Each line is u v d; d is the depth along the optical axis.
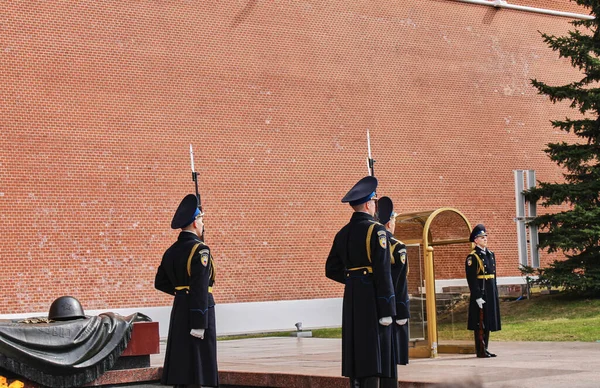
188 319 9.85
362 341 8.84
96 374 12.96
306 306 26.98
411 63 29.97
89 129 24.33
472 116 30.81
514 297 27.97
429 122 29.97
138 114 25.11
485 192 30.67
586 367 11.41
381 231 8.91
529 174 25.77
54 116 23.89
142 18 25.58
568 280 23.83
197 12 26.48
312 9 28.47
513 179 31.22
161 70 25.66
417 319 14.90
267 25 27.58
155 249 24.88
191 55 26.17
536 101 32.19
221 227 25.95
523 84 32.06
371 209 9.32
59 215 23.61
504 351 14.94
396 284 9.67
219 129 26.28
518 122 31.70
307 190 27.52
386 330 8.94
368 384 8.87
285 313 26.58
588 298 24.55
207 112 26.17
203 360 9.83
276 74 27.48
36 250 23.17
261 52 27.34
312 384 11.33
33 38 23.92
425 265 14.91
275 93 27.39
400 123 29.42
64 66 24.23
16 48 23.66
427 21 30.58
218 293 25.67
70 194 23.81
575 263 24.59
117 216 24.42
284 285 26.78
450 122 30.36
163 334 24.59
